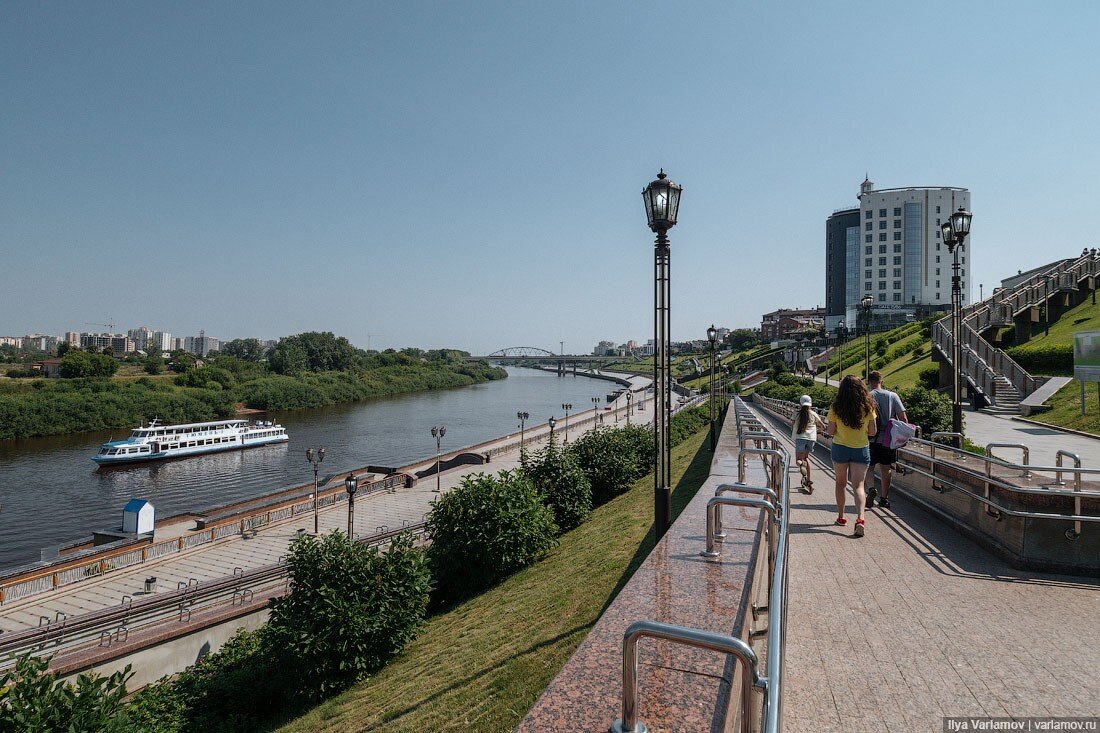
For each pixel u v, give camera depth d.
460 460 42.03
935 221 91.62
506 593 11.46
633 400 98.12
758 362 95.56
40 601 17.97
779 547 2.69
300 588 10.44
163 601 15.89
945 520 7.45
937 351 30.61
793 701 3.50
